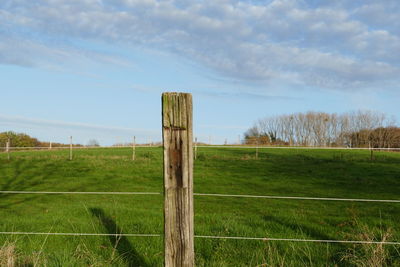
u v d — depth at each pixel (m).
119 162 32.56
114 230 7.79
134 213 9.94
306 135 77.50
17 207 13.66
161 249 6.38
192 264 3.61
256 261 5.73
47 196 16.94
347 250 6.34
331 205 13.97
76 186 21.47
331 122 75.56
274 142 76.44
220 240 6.79
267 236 7.29
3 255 5.20
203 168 29.38
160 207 12.89
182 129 3.54
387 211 12.25
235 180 23.20
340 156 38.06
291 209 12.89
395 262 5.54
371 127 68.94
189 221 3.57
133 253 6.20
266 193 18.28
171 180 3.57
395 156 37.56
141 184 22.20
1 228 7.93
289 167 29.97
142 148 46.84
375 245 5.88
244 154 40.06
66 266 4.94
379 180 22.94
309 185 21.20
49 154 39.28
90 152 41.72
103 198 15.93
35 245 6.55
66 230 7.77
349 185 21.14
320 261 5.88
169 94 3.54
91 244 6.65
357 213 11.72
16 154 39.50
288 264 5.68
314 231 8.24
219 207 13.61
